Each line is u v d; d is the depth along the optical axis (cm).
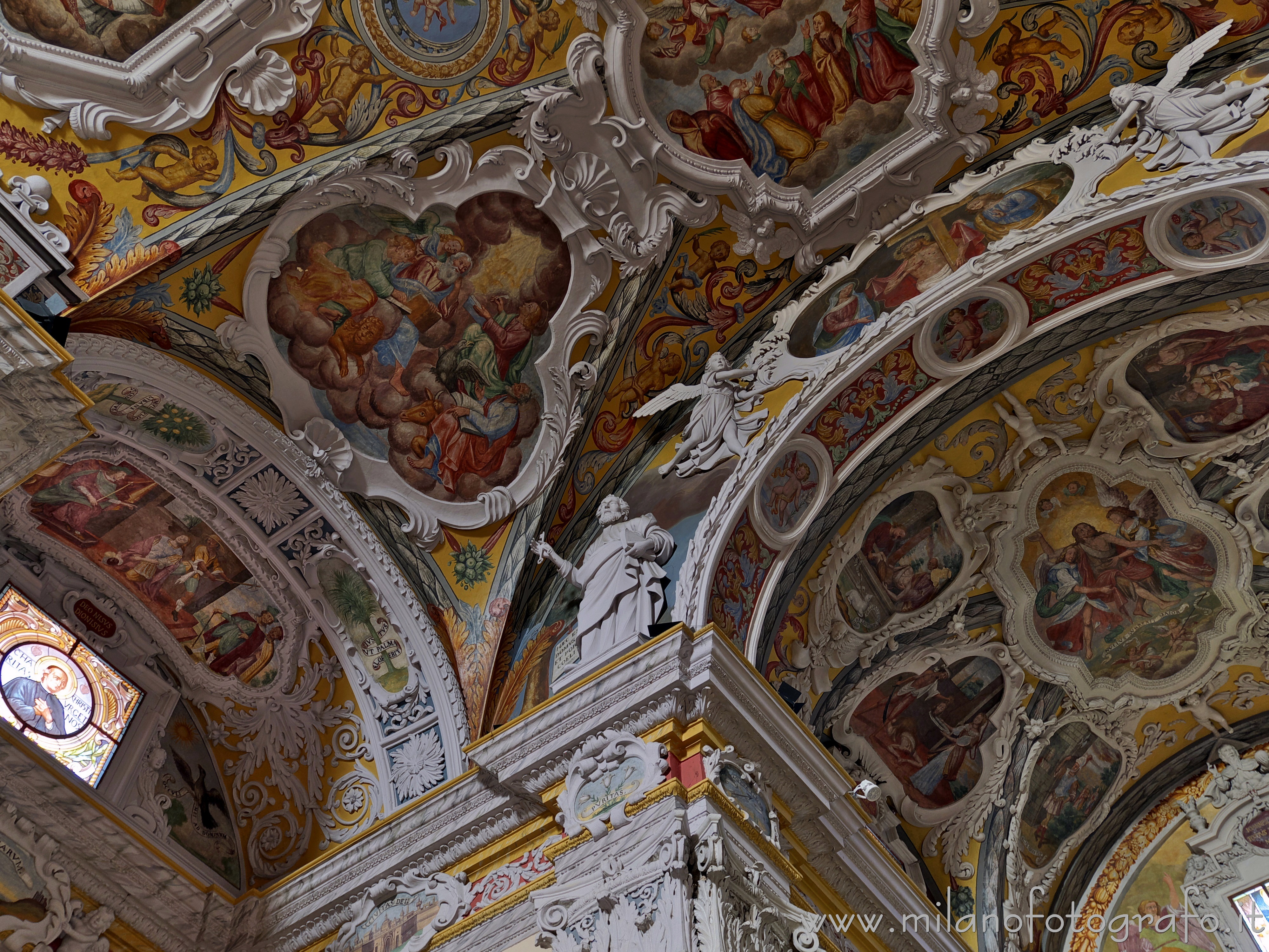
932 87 1101
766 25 1092
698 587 1022
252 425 1078
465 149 1069
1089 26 1079
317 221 1041
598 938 828
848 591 1201
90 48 927
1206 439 1235
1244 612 1362
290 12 970
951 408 1184
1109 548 1316
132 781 1091
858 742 1253
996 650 1340
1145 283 1095
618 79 1088
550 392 1159
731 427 1145
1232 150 1012
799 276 1205
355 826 1125
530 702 1083
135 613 1159
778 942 846
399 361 1129
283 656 1175
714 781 890
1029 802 1428
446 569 1173
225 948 1090
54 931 963
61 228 916
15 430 855
